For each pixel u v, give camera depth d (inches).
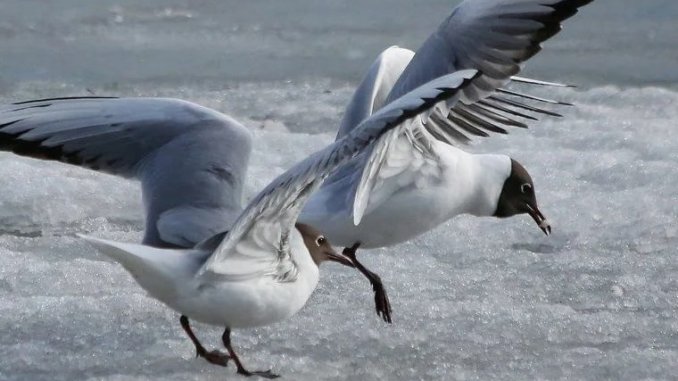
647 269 501.4
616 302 469.7
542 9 459.2
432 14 980.6
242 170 388.5
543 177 609.0
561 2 457.1
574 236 539.2
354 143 311.1
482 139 671.8
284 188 317.1
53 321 441.1
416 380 400.8
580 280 490.0
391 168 450.0
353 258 458.6
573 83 797.9
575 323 444.1
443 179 461.1
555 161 631.2
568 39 896.9
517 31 463.2
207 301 354.6
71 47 892.0
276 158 642.8
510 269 505.4
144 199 383.9
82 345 422.9
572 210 564.4
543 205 571.5
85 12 991.0
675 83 801.6
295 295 371.9
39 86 792.9
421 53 475.8
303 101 767.1
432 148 456.4
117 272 494.0
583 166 624.7
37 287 477.4
